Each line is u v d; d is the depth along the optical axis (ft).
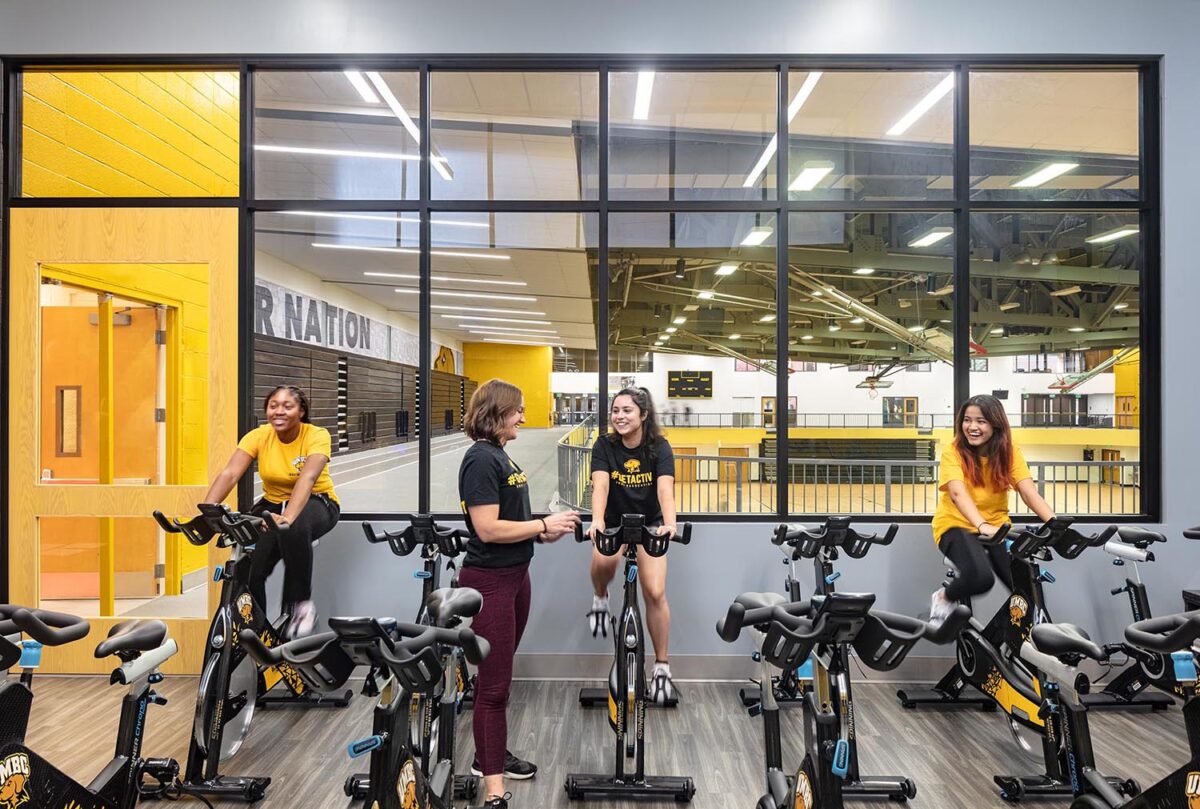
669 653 11.41
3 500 11.54
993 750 9.13
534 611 11.43
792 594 10.18
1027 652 7.57
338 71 11.71
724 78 11.73
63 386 11.64
